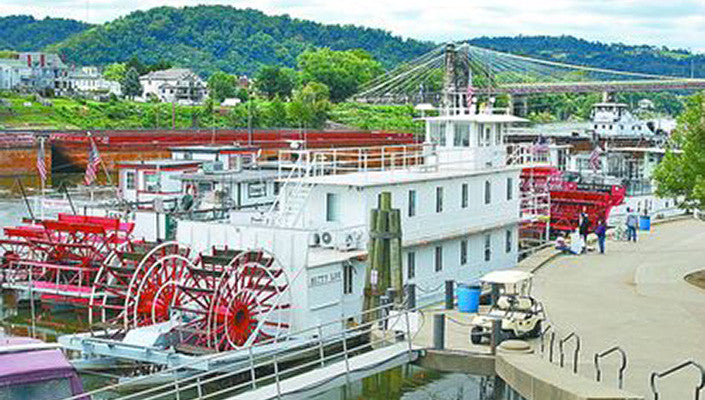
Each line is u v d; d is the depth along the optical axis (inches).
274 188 2142.0
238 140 3954.2
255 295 1291.8
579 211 2253.9
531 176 2127.2
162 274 1406.3
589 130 3710.6
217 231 1402.6
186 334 1259.2
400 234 1358.3
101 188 2203.5
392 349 1082.1
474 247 1674.5
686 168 1600.6
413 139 4409.5
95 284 1441.9
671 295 1391.5
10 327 1547.7
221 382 1181.7
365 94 6574.8
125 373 1221.7
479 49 4547.2
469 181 1669.5
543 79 6825.8
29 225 1967.3
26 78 7716.5
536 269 1637.6
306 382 984.3
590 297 1376.7
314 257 1359.5
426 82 5551.2
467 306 1304.1
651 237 2103.8
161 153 3767.2
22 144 3577.8
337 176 1558.8
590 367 975.6
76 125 5605.3
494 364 1034.1
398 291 1352.1
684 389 884.0
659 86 6417.3
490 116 1811.0
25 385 730.2
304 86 7357.3
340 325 1355.8
